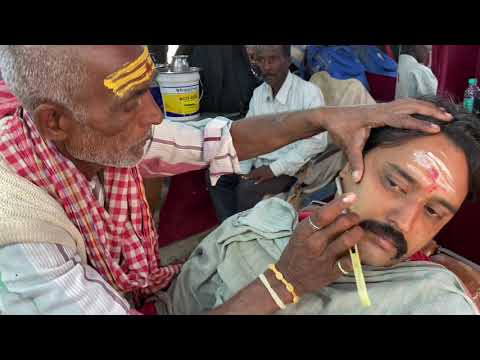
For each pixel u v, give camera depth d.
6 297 0.70
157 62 2.45
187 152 1.10
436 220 0.80
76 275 0.75
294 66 2.60
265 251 1.02
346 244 0.70
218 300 0.98
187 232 2.36
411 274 0.86
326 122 0.96
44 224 0.77
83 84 0.69
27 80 0.69
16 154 0.80
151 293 1.14
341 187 0.90
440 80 1.74
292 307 0.90
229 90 2.43
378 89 2.39
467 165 0.80
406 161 0.80
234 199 2.16
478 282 1.03
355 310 0.86
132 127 0.79
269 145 1.11
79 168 0.89
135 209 0.98
